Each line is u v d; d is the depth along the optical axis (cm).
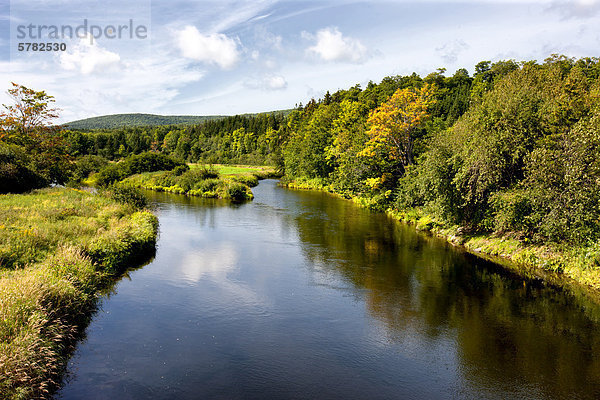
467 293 1468
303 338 1099
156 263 1802
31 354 783
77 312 1117
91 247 1568
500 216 1931
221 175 6738
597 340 1105
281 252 2042
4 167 3062
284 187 6159
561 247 1717
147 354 977
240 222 2917
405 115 3506
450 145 2480
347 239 2372
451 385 885
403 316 1260
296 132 9188
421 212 2973
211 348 1023
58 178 4191
